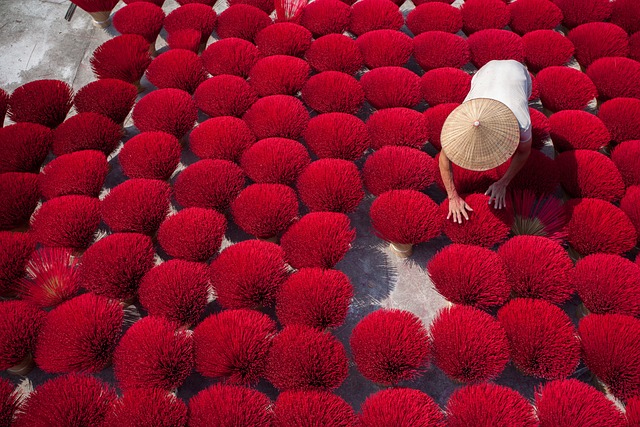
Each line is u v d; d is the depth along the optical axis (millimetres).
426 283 2467
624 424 1783
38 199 2613
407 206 2404
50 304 2232
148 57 3283
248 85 3039
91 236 2453
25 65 3531
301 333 1981
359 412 2000
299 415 1772
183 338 1989
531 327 2008
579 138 2783
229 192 2535
